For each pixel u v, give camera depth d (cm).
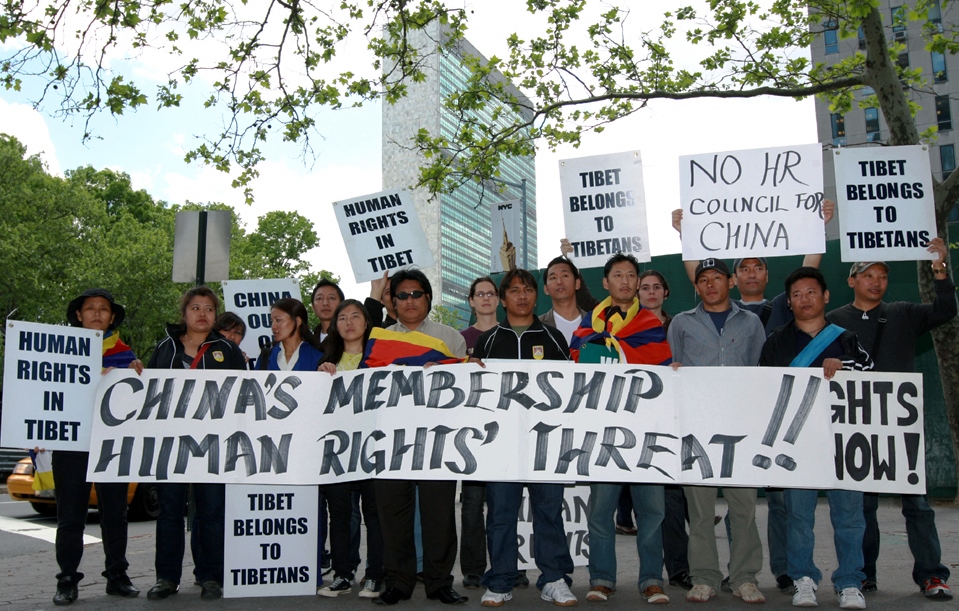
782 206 607
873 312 557
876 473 501
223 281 878
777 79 1134
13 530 1088
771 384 515
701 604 509
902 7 1141
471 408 518
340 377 550
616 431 513
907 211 584
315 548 557
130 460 540
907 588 554
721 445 509
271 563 552
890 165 591
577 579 627
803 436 506
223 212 905
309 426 546
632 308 548
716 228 615
